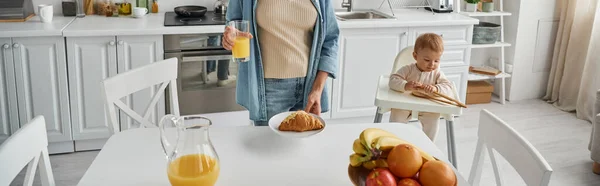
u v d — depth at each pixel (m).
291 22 2.17
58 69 3.17
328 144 1.69
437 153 1.66
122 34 3.16
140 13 3.54
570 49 4.30
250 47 2.17
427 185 1.20
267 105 2.29
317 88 2.23
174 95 2.18
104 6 3.60
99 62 3.21
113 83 1.92
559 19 4.51
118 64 3.24
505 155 1.55
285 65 2.20
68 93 3.23
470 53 4.37
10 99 3.16
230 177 1.46
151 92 3.36
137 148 1.64
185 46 3.32
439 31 3.84
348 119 3.92
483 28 4.25
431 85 2.33
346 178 1.48
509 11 4.48
